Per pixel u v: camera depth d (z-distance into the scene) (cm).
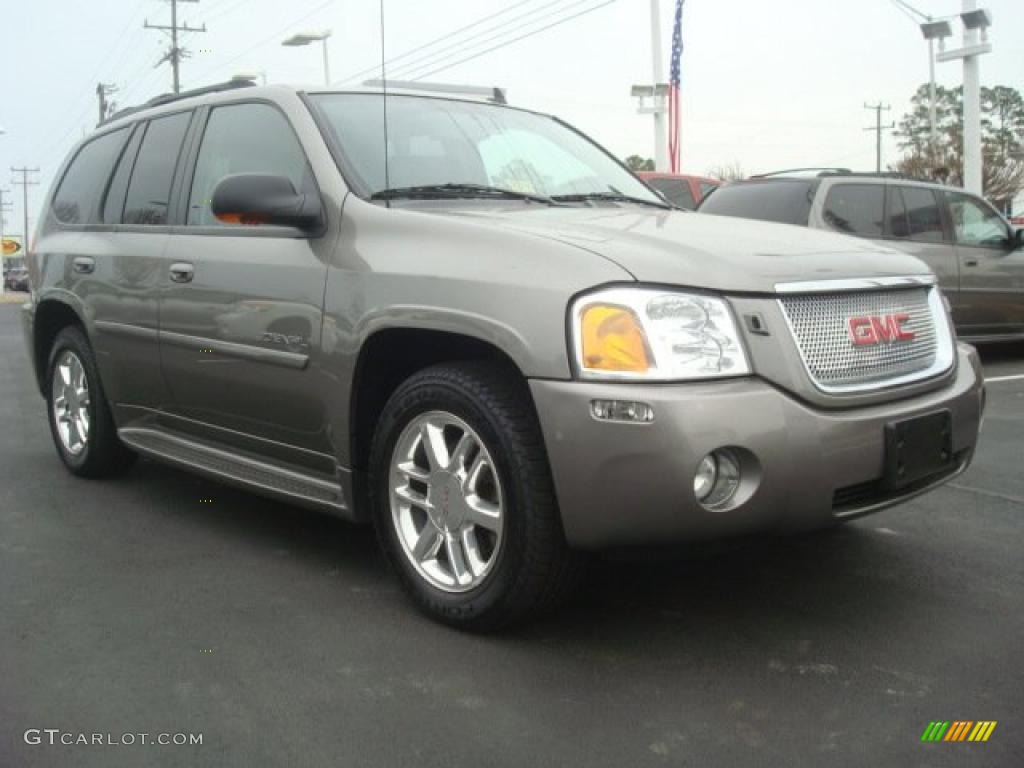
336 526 434
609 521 274
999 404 719
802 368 286
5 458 578
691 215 382
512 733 256
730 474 275
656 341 274
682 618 326
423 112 418
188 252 413
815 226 820
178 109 469
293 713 267
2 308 2820
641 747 248
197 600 347
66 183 555
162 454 448
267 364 370
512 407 294
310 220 359
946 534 410
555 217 344
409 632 318
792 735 253
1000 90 5644
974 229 929
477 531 316
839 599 341
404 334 325
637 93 2145
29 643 312
